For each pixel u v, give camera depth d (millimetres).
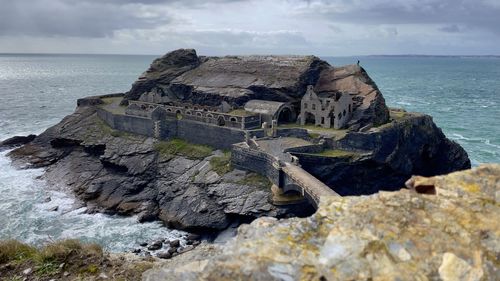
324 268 8352
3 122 123688
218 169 62719
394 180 66688
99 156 77688
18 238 51812
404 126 69250
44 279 15391
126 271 15922
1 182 71250
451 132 113062
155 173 68188
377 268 8102
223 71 91250
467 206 9039
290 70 81500
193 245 52062
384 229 8758
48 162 81062
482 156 91062
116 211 62031
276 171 54344
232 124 70000
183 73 98062
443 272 7852
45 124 122312
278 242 9281
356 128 67875
